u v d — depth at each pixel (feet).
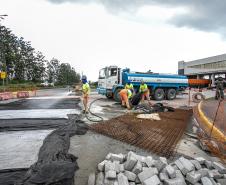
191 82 141.49
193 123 26.96
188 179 10.97
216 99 60.23
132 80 53.57
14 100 56.85
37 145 16.96
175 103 52.75
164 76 59.21
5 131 21.27
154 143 18.21
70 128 21.49
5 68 148.15
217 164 12.69
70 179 10.99
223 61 173.68
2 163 13.28
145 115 30.60
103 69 54.54
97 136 20.04
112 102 50.47
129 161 11.61
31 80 214.69
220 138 19.45
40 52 217.97
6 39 158.40
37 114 32.14
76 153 15.48
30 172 11.55
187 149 17.12
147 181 10.07
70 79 322.55
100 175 11.54
